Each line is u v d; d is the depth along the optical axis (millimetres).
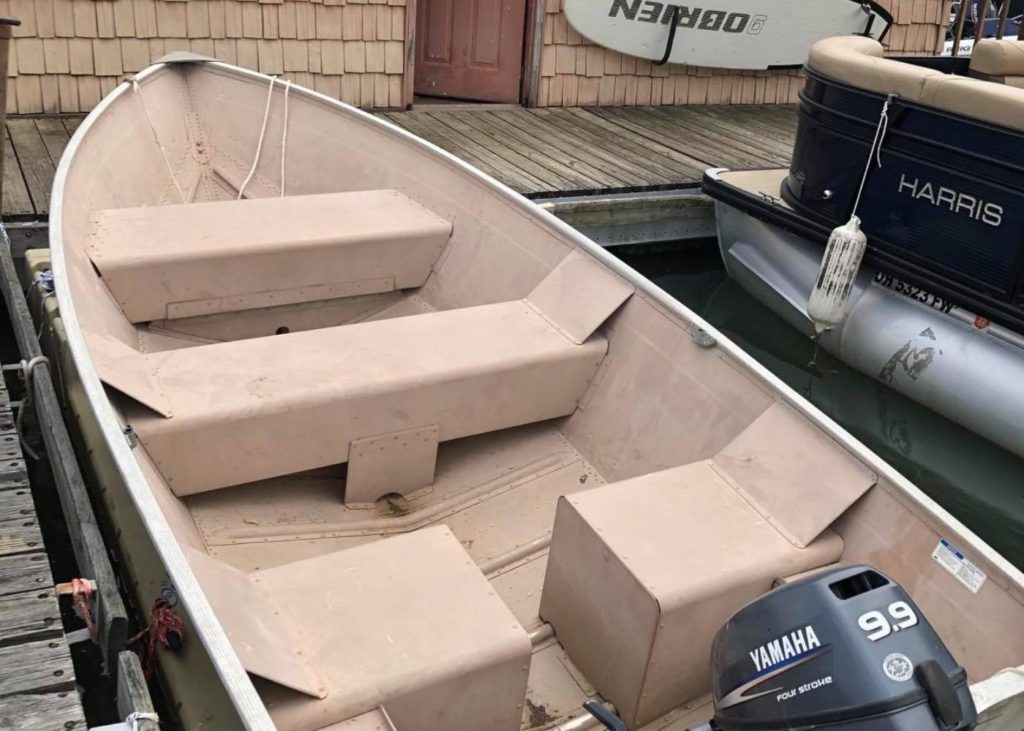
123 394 1974
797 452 1926
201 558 1517
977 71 3939
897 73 3432
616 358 2457
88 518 1938
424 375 2191
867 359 3816
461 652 1438
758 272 4395
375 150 3473
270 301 2824
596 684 1802
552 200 4684
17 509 2129
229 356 2188
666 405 2305
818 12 6719
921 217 3443
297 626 1464
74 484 2002
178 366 2121
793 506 1842
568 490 2377
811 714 1195
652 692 1688
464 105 6297
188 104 3848
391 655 1423
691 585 1623
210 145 3809
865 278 3854
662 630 1613
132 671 1576
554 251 2750
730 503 1877
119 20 5102
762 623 1280
